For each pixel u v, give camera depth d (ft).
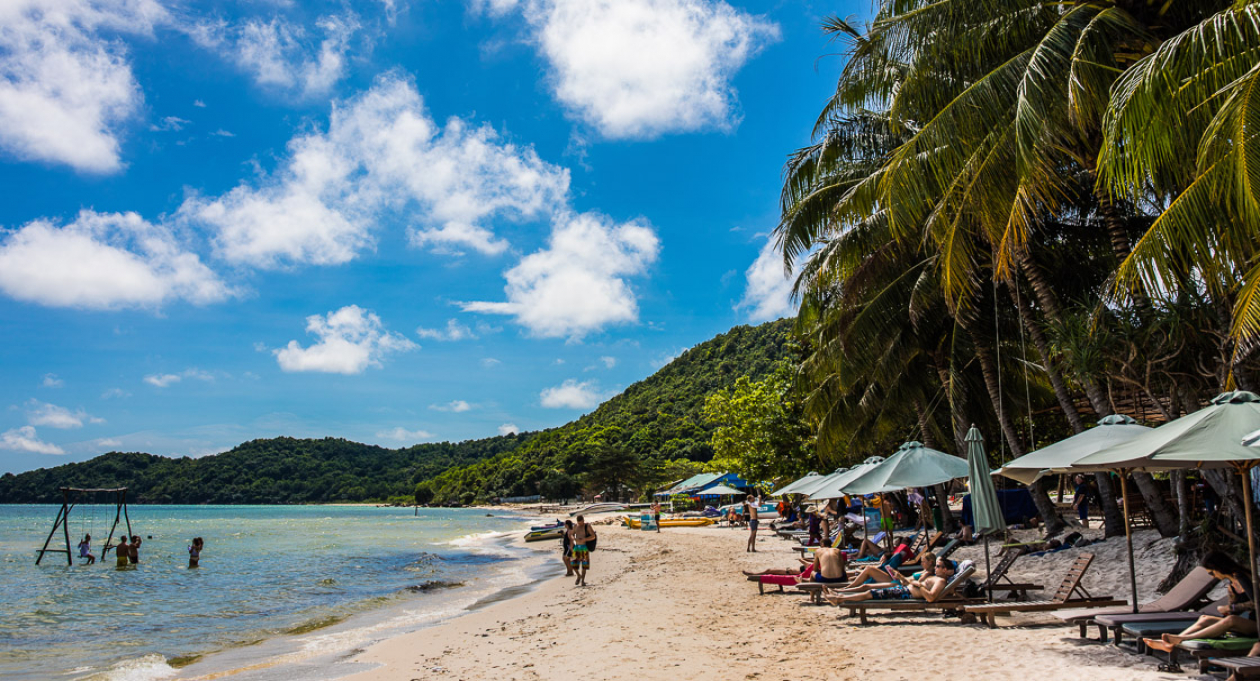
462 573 78.64
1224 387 32.19
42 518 326.03
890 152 53.06
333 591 64.39
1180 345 32.45
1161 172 26.71
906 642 26.76
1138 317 34.27
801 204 54.24
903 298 56.18
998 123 32.27
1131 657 21.95
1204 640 19.57
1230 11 21.95
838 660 24.88
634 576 59.47
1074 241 51.62
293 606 55.06
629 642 30.83
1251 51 21.45
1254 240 22.99
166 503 571.28
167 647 39.70
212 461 616.39
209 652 37.78
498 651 31.81
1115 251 37.17
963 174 33.55
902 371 67.26
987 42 36.06
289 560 97.86
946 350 64.85
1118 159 23.47
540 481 424.46
